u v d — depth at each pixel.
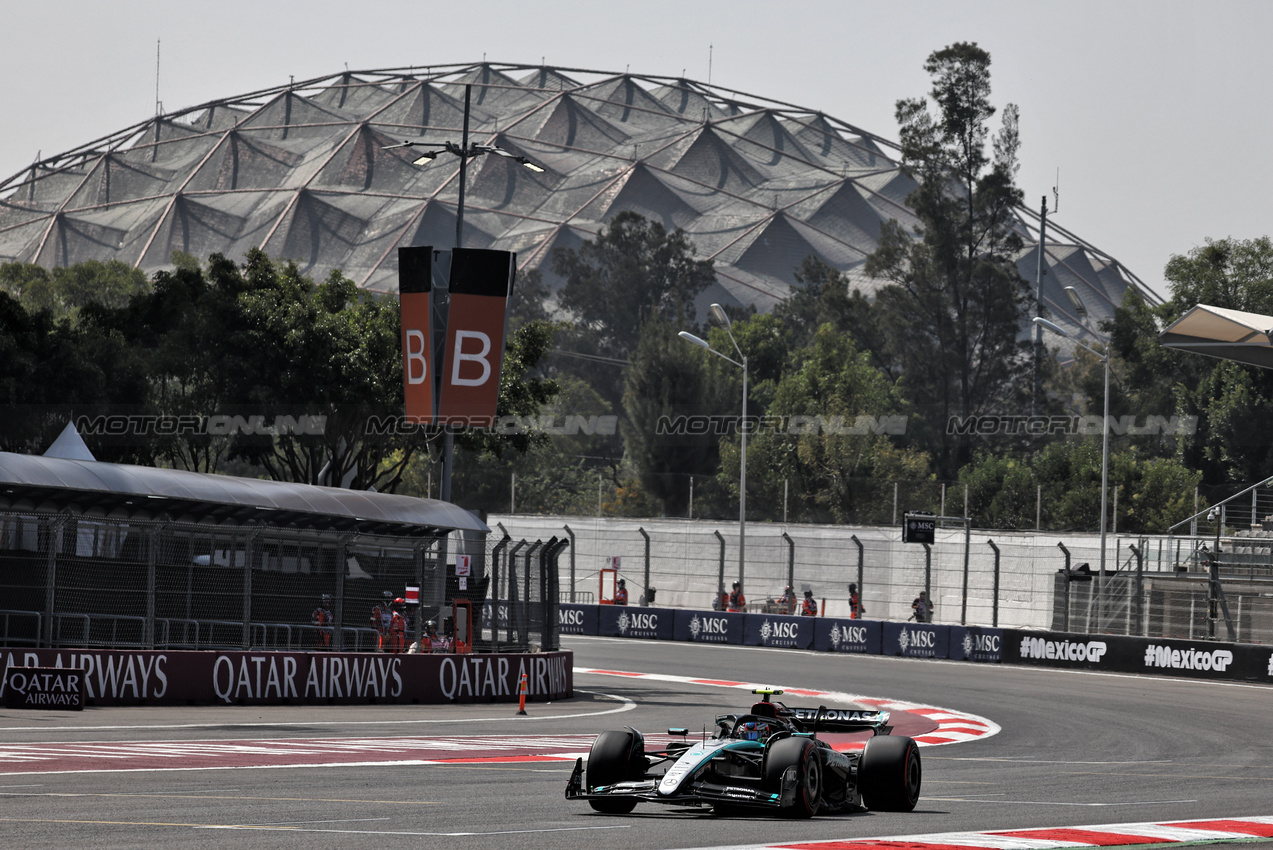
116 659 27.53
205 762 18.17
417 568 34.59
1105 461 59.72
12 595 31.88
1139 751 25.47
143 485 35.94
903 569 69.19
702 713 32.59
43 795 14.13
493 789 16.55
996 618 57.41
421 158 40.31
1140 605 54.78
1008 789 18.30
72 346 59.16
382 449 61.47
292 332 57.38
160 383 62.38
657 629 66.06
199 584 35.44
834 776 15.46
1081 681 45.28
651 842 12.15
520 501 120.56
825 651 59.66
